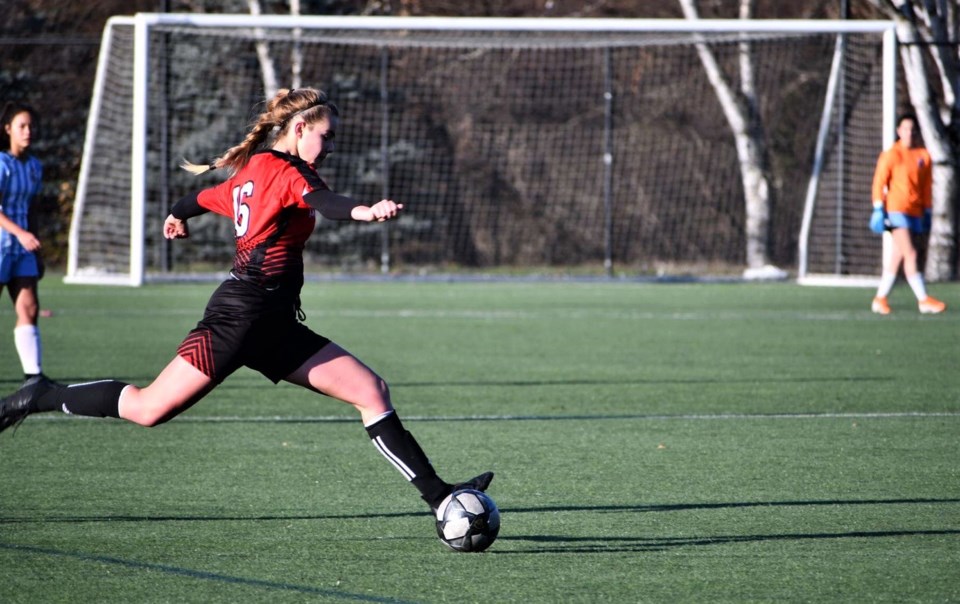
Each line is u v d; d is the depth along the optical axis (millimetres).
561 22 64438
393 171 99375
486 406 30781
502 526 18297
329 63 97312
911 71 82750
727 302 67312
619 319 57031
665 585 15164
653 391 33594
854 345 45500
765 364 39812
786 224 99500
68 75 94875
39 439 25484
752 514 19062
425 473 16578
